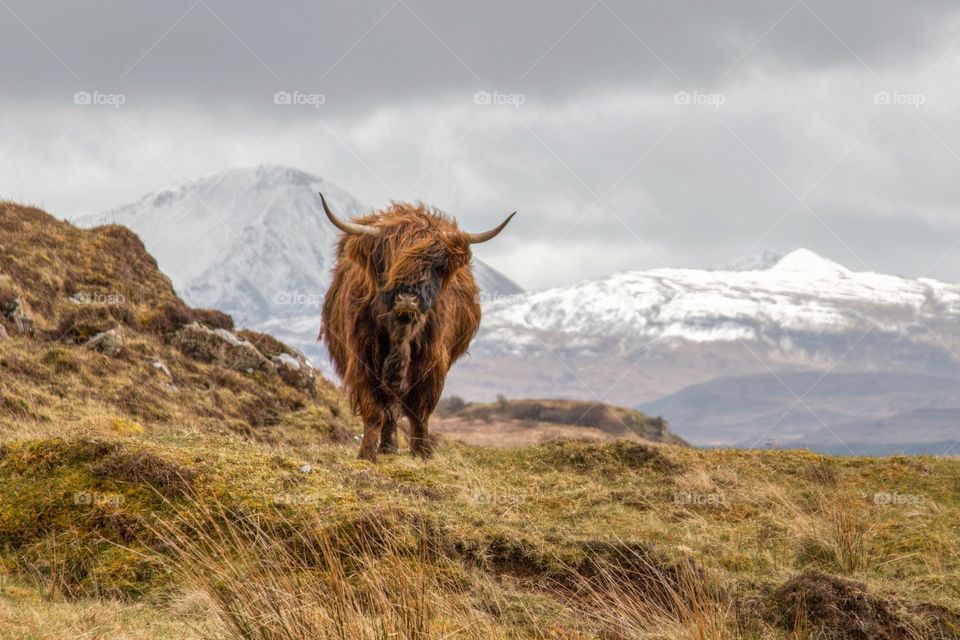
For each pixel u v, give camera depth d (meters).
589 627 10.80
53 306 28.88
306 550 11.94
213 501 12.87
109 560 12.12
